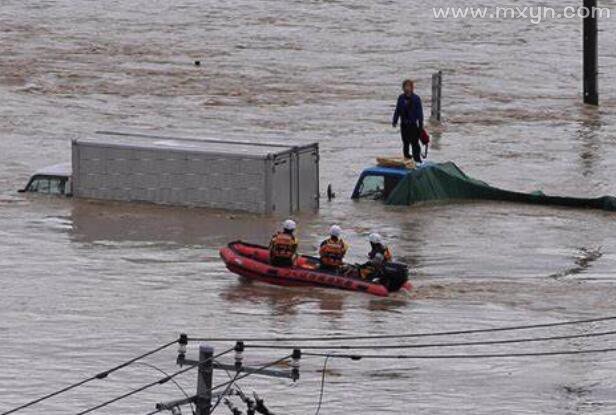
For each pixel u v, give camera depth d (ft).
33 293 346.95
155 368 293.84
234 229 417.69
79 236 406.41
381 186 460.55
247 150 438.81
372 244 352.69
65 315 329.52
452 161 536.42
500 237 415.03
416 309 338.13
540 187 495.41
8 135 564.71
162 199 444.96
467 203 461.78
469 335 318.45
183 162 440.45
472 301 345.72
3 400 275.18
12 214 431.02
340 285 349.00
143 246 396.16
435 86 618.44
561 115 651.66
